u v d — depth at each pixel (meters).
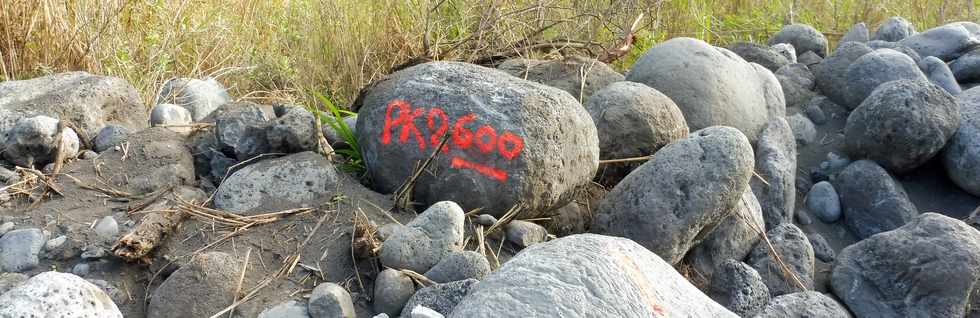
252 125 3.34
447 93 3.21
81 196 3.11
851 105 4.77
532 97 3.20
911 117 3.98
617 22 5.78
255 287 2.72
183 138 3.52
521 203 3.11
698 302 2.51
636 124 3.75
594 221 3.45
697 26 6.50
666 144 3.80
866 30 5.87
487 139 3.10
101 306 2.32
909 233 3.40
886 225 3.99
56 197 3.09
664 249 3.22
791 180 4.00
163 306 2.59
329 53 5.54
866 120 4.14
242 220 2.99
